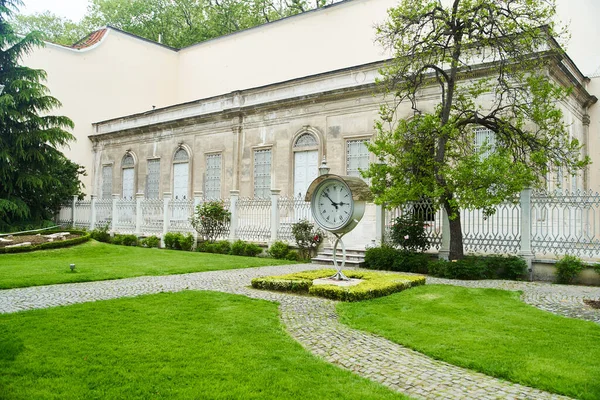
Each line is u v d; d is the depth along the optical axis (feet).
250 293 26.99
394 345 17.35
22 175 63.62
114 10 116.57
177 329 18.26
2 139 62.34
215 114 70.18
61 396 12.00
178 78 103.71
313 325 19.94
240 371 13.89
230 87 91.09
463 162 34.01
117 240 63.21
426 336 18.20
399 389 13.33
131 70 95.91
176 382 13.03
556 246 34.40
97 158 90.12
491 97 45.32
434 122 34.99
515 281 32.96
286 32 81.92
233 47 91.56
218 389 12.56
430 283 31.58
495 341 17.56
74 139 69.87
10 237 55.06
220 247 52.16
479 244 37.11
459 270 33.83
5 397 11.85
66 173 74.59
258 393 12.37
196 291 26.63
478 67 45.62
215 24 112.06
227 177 68.85
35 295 25.62
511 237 36.32
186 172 75.20
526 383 13.75
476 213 42.52
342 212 28.60
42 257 45.27
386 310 22.80
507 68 37.09
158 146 79.92
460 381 13.96
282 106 62.59
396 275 32.22
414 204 39.78
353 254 42.93
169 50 102.83
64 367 13.96
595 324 20.13
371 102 54.49
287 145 62.03
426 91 50.26
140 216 62.75
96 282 30.78
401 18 38.60
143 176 81.82
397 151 36.27
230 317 20.42
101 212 69.05
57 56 85.25
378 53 68.85
